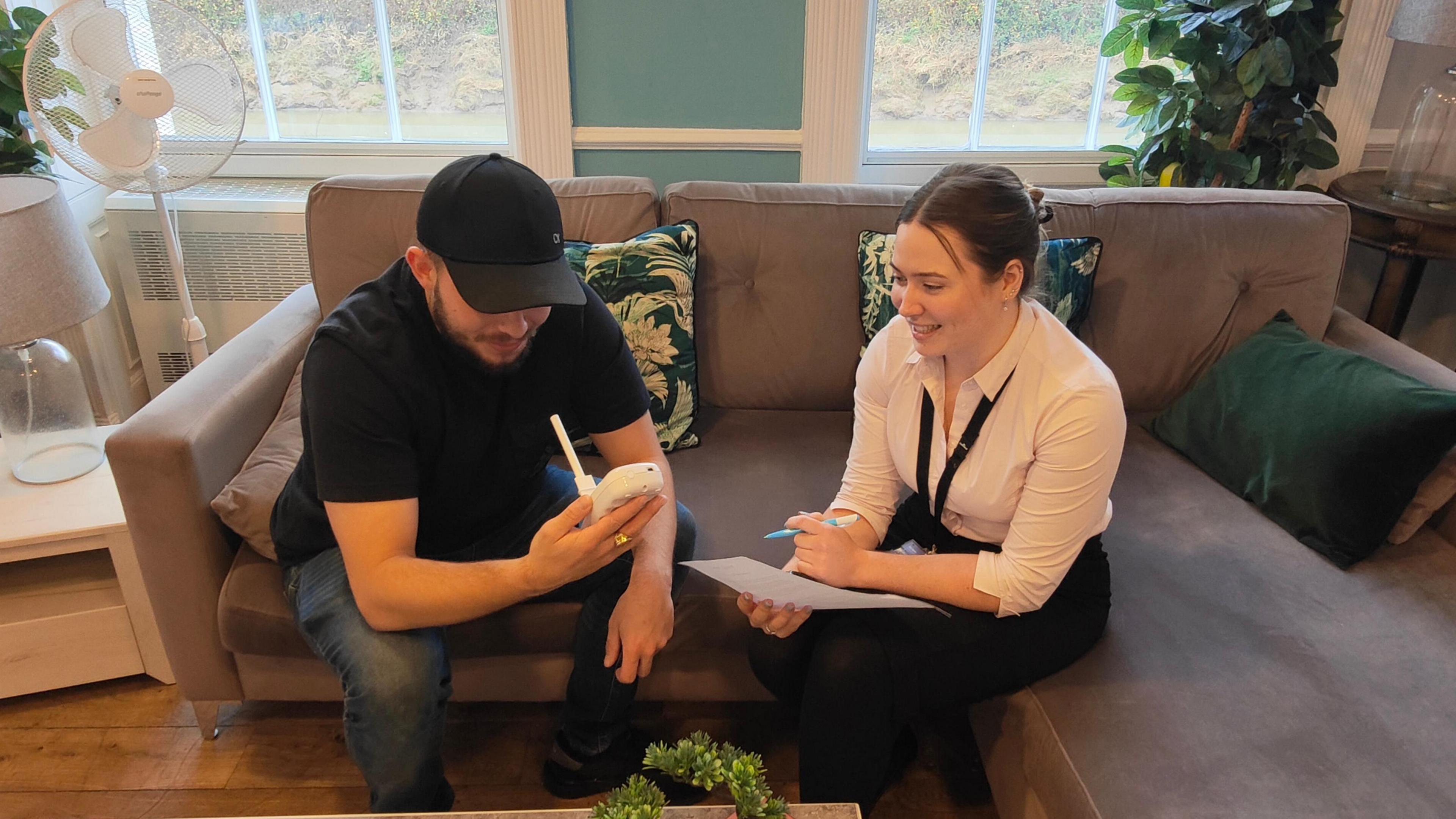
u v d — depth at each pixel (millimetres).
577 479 1153
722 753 933
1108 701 1240
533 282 1098
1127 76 2254
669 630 1316
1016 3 2383
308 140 2520
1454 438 1428
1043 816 1258
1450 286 2574
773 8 2189
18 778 1612
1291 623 1370
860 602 1178
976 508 1307
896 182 2535
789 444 1838
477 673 1566
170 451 1392
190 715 1744
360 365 1178
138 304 2412
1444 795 1094
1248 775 1123
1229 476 1696
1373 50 2285
